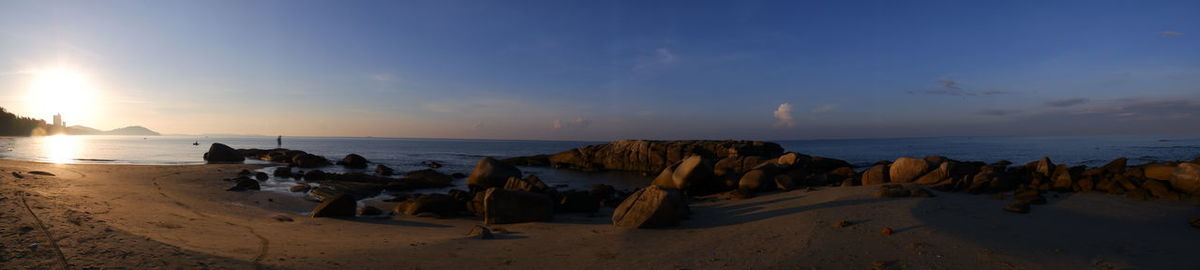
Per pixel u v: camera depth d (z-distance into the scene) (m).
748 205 15.26
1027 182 16.19
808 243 8.46
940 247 7.81
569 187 29.67
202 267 6.52
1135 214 10.66
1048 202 12.52
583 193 16.91
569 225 12.77
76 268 6.05
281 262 7.23
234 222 11.80
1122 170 15.57
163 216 11.46
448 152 96.06
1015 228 9.14
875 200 13.42
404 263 7.66
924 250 7.67
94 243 7.36
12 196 11.68
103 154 58.81
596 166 46.25
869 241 8.38
